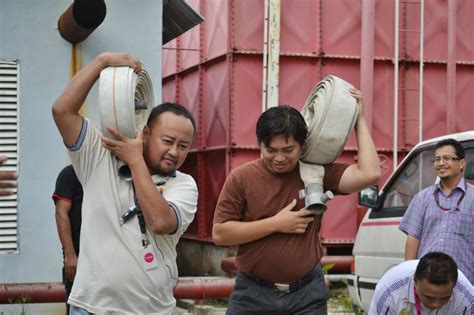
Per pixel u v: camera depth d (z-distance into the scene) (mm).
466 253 5863
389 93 11891
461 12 12156
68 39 7805
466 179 6480
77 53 7891
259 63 11578
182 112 3980
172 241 3994
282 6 11555
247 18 11508
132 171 3805
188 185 4035
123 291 3826
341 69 11758
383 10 11906
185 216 3939
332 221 11570
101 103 3809
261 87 11586
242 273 4578
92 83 3922
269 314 4496
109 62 3928
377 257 7461
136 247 3848
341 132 4277
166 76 14359
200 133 12781
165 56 14516
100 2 7172
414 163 7254
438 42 12133
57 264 7770
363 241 7758
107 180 3914
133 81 3852
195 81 13094
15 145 7734
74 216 5633
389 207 7488
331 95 4273
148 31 8102
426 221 6027
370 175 4328
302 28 11625
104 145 3850
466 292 4340
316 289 4500
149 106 4211
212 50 12344
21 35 7762
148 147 3969
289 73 11570
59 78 7844
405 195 7277
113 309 3828
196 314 9836
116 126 3803
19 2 7750
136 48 8062
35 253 7727
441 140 6629
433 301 4191
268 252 4414
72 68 7867
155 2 8109
